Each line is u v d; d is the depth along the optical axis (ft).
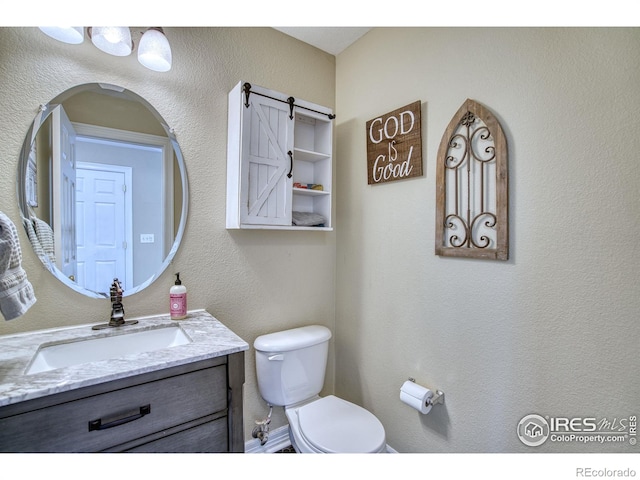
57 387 2.51
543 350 3.53
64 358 3.50
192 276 4.83
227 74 5.10
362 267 5.91
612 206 3.04
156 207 4.53
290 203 5.15
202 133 4.86
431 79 4.68
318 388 5.43
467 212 4.20
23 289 2.89
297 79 5.94
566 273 3.35
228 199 5.02
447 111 4.48
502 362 3.88
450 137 4.37
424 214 4.80
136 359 3.04
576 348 3.29
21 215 3.66
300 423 4.42
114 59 4.19
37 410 2.48
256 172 4.81
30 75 3.68
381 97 5.50
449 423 4.46
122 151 4.28
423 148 4.80
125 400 2.82
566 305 3.35
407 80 5.04
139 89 4.36
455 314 4.40
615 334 3.04
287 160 5.11
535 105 3.56
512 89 3.76
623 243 2.98
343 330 6.36
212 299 5.02
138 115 4.38
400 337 5.19
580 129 3.23
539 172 3.53
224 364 3.37
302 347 5.16
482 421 4.08
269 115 4.92
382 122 5.41
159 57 4.01
